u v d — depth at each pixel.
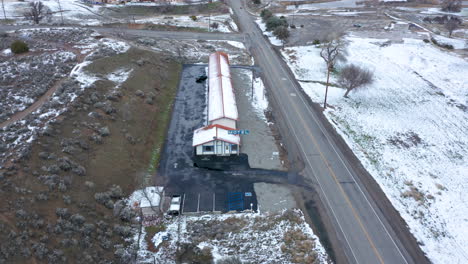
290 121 47.12
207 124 44.94
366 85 55.81
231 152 39.34
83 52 56.38
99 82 46.84
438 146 43.22
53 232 25.67
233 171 36.81
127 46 61.62
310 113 49.31
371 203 32.94
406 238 29.16
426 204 33.28
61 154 32.94
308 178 36.12
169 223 30.31
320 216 31.23
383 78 61.97
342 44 74.81
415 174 37.72
